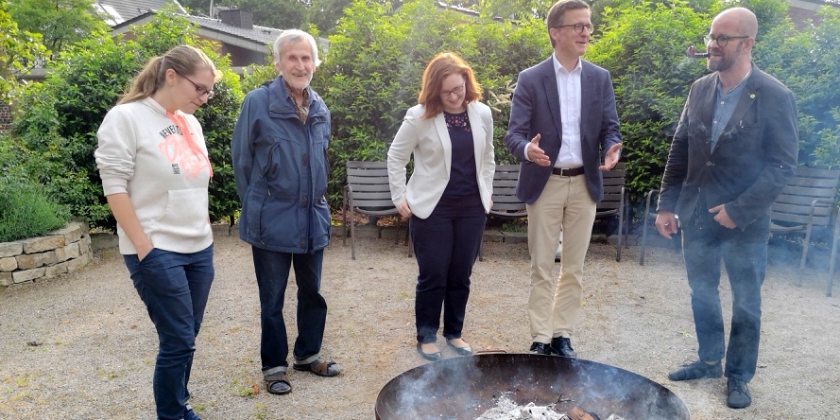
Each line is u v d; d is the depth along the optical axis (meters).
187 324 2.43
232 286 5.11
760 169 2.80
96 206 6.17
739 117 2.79
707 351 3.18
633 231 6.64
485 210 3.38
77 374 3.41
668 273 5.42
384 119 6.75
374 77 6.69
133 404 3.05
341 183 6.81
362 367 3.46
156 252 2.33
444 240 3.33
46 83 6.64
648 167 6.19
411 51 6.79
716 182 2.90
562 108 3.26
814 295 4.77
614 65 6.53
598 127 3.29
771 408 2.93
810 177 5.21
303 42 2.84
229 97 7.00
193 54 2.42
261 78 7.33
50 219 5.53
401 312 4.42
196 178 2.49
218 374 3.38
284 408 2.99
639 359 3.55
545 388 2.51
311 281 3.16
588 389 2.46
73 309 4.56
